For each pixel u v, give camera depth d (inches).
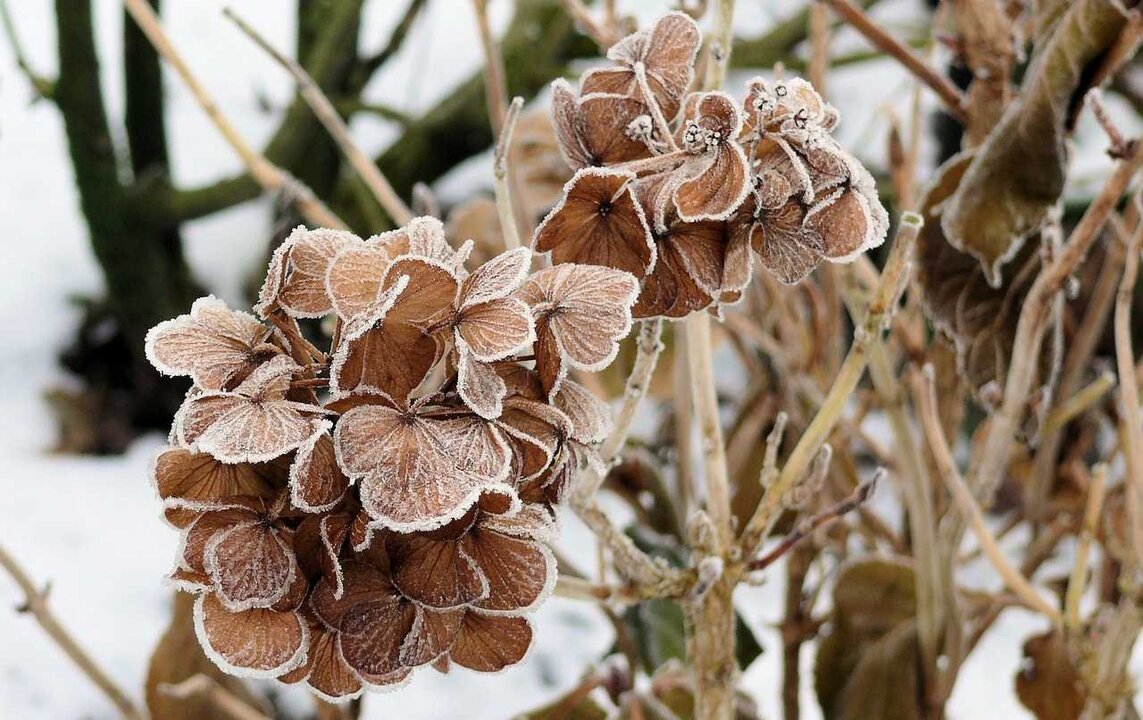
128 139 66.6
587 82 25.9
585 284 23.2
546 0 69.5
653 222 24.1
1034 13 32.8
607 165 25.7
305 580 23.0
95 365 71.3
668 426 46.4
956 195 31.8
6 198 76.6
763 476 28.1
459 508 21.9
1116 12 30.0
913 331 34.5
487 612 23.4
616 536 27.6
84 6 61.0
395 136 73.9
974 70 33.4
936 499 36.9
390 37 67.9
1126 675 33.3
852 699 37.0
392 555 23.0
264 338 23.9
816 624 39.3
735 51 65.6
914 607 37.0
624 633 35.7
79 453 68.3
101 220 65.7
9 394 69.2
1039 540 41.4
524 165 41.2
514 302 22.5
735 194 23.4
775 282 37.3
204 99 33.7
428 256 23.5
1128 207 34.8
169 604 57.4
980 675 52.5
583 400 23.5
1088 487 40.7
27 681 51.9
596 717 37.0
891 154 35.1
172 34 82.4
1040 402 32.6
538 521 23.0
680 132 25.5
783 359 38.2
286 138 66.7
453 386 23.0
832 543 41.3
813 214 23.8
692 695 36.2
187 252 72.9
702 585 27.3
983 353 32.8
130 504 64.3
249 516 22.9
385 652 23.2
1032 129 30.9
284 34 83.4
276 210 34.0
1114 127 29.1
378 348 22.7
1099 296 36.2
